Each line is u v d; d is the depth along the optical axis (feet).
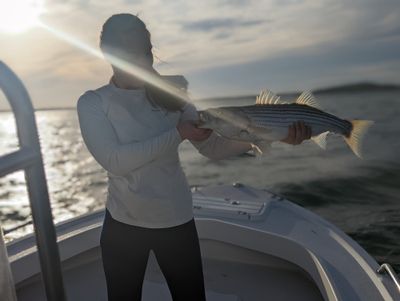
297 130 6.72
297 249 9.00
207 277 9.83
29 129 3.79
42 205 4.02
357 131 7.60
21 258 8.78
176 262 5.98
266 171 50.08
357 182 37.52
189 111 6.20
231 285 9.49
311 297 8.95
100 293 9.34
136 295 6.19
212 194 12.20
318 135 7.25
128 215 5.80
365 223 25.67
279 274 9.85
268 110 6.59
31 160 3.77
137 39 5.48
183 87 6.10
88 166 80.84
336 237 9.49
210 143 6.72
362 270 7.88
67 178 66.03
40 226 4.07
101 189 55.06
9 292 3.96
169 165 5.80
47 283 4.30
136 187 5.65
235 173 51.55
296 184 39.47
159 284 9.62
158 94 5.67
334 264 8.13
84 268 10.23
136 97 5.65
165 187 5.74
